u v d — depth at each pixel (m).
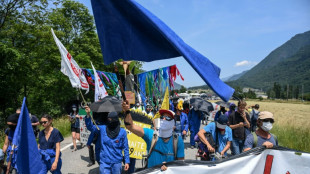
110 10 1.87
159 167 2.98
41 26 17.66
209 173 2.97
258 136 3.66
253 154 3.04
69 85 24.69
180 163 2.95
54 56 18.78
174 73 10.05
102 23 1.88
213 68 1.70
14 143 3.56
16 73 17.30
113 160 4.33
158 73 9.50
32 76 18.64
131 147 5.68
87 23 28.12
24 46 17.91
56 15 21.03
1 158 4.33
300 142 9.25
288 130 11.71
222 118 4.65
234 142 5.70
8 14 16.88
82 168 6.55
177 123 8.16
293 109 55.84
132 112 5.79
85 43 27.38
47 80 21.00
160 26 1.72
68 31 25.53
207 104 8.79
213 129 4.77
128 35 1.89
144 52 1.89
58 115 25.06
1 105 19.22
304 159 2.95
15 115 4.79
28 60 17.39
